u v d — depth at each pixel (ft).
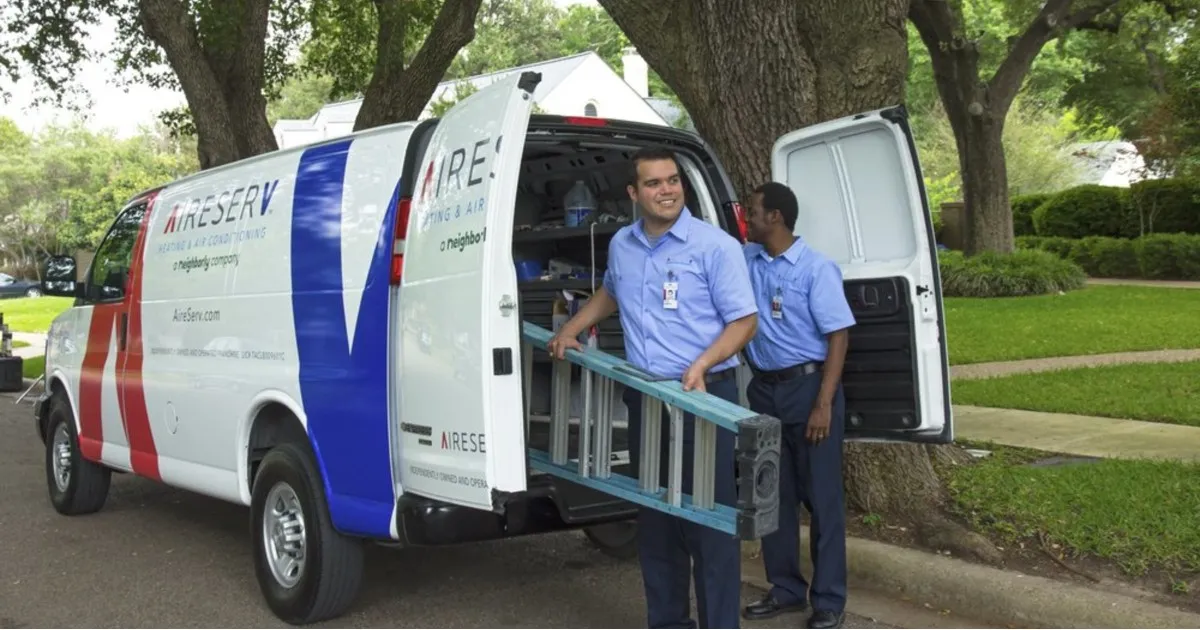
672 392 12.46
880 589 17.11
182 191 20.22
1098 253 79.30
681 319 13.23
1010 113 115.65
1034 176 114.62
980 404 30.55
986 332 46.29
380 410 14.29
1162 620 14.10
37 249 205.05
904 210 15.76
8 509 24.72
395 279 14.23
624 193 17.93
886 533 18.39
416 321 13.75
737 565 13.32
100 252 23.18
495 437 12.51
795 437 15.55
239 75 41.32
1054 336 43.80
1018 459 22.95
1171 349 39.04
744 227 16.96
